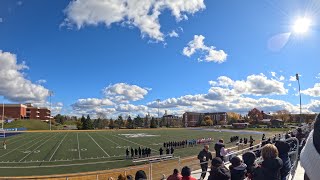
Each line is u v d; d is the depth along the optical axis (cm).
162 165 3600
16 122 16825
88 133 12044
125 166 4266
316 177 161
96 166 4362
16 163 4703
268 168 458
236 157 637
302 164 173
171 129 15538
